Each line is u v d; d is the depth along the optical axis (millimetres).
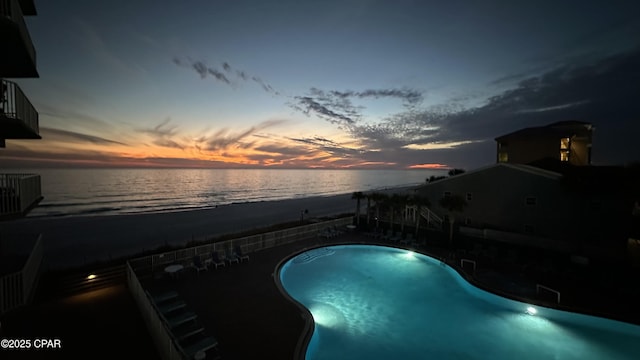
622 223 18500
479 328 13055
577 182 19781
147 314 11203
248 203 77500
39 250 15406
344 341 12086
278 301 13266
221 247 19953
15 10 8938
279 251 21359
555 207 21062
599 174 19500
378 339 12266
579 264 16766
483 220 24781
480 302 15094
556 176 20922
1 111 9828
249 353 9516
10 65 11672
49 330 10891
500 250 19578
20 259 15195
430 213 27844
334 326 13188
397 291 16734
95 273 15672
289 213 57938
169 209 65125
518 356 11141
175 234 38500
